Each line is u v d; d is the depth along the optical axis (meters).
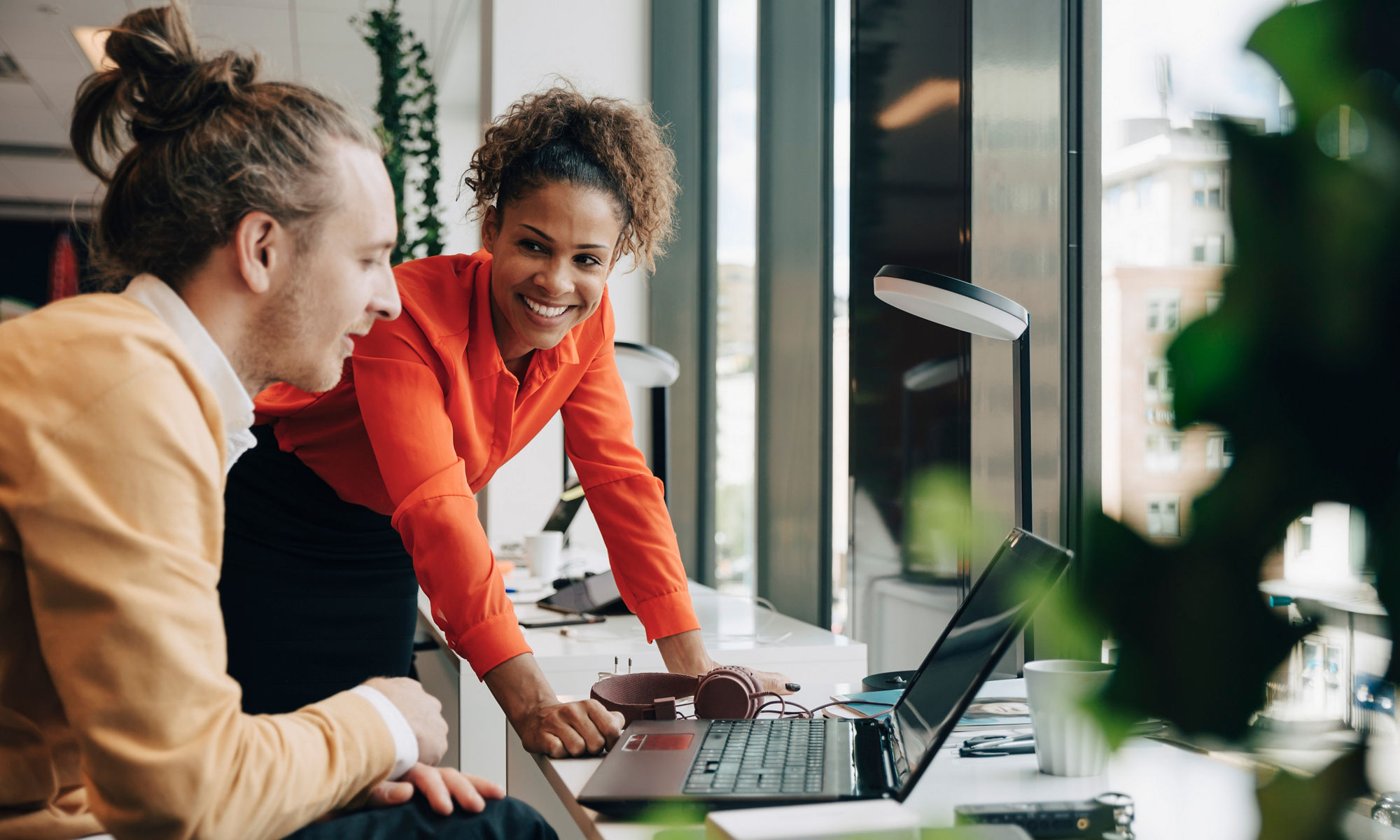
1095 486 1.82
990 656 0.85
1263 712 0.33
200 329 0.87
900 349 2.26
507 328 1.40
